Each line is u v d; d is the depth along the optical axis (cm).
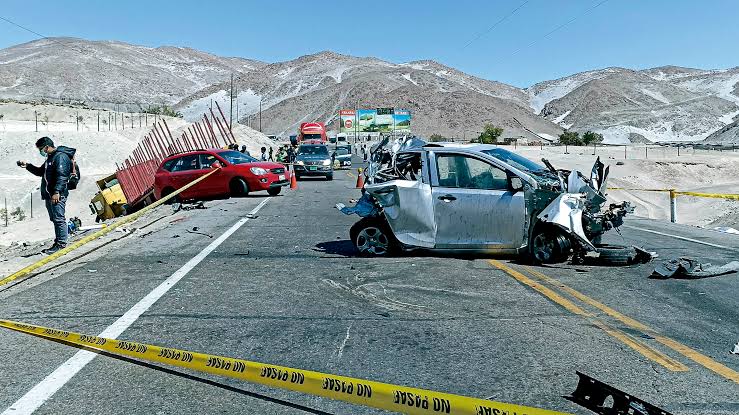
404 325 570
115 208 2177
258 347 506
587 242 826
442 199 880
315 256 938
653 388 417
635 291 701
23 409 391
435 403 329
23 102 11325
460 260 888
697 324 573
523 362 470
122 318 598
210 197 2023
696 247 1070
